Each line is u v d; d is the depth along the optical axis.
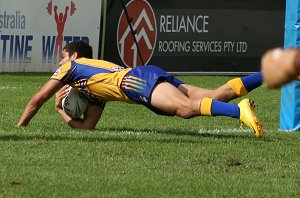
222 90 22.95
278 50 6.01
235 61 54.31
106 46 52.25
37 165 17.39
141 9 52.28
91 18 52.16
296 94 25.58
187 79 51.22
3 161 17.67
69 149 19.55
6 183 15.36
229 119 29.84
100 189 15.13
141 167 17.66
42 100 23.58
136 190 15.15
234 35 54.09
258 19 54.38
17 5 50.88
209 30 53.62
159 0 52.50
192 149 20.16
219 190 15.41
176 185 15.75
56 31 51.78
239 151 20.09
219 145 21.03
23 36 51.28
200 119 29.69
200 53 53.62
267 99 40.66
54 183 15.52
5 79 47.25
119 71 22.55
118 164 17.94
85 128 23.84
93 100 23.58
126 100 22.38
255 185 15.98
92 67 22.83
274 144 21.64
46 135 21.91
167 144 20.94
